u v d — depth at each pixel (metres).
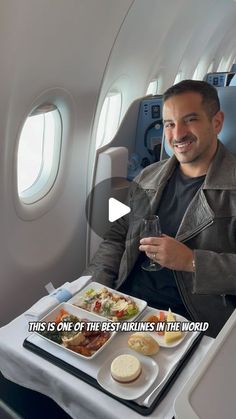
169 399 0.81
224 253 1.25
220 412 0.61
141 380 0.85
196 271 1.20
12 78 1.27
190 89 1.33
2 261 1.58
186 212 1.37
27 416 1.13
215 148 1.42
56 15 1.31
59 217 1.95
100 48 1.74
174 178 1.51
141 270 1.48
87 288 1.21
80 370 0.88
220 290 1.23
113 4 1.63
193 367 0.89
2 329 1.04
